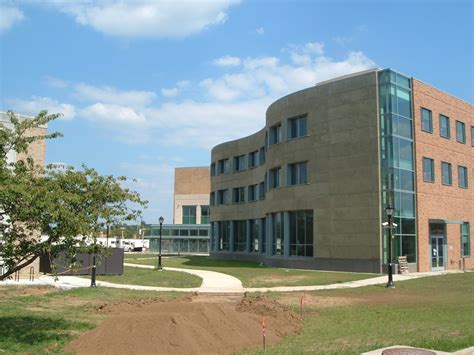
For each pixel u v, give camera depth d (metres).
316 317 15.38
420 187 34.53
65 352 10.23
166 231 81.75
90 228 10.83
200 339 10.69
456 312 15.99
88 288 21.75
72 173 11.22
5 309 15.59
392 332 12.45
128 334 10.66
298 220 37.81
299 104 38.09
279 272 32.97
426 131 35.84
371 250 32.75
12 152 23.16
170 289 22.91
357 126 34.34
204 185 86.38
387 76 33.50
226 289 23.16
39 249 10.95
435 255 35.66
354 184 34.09
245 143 55.06
